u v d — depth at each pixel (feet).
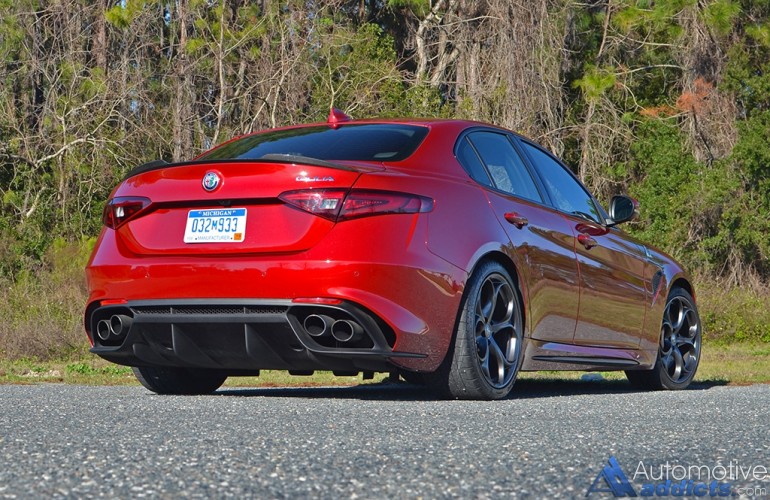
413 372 34.50
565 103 180.55
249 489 15.35
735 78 176.04
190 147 154.81
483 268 35.47
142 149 156.35
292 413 27.96
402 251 32.50
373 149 35.96
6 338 81.82
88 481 15.83
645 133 176.55
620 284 44.24
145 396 36.47
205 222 33.55
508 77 156.04
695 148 176.14
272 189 32.63
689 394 40.11
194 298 33.04
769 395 38.99
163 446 20.04
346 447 20.20
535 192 41.11
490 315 35.96
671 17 167.32
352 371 34.27
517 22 156.76
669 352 49.01
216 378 40.88
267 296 32.09
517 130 156.15
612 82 160.35
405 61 178.50
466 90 162.30
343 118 39.88
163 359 35.19
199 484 15.67
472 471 17.26
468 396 35.32
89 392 39.37
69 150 149.18
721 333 115.55
